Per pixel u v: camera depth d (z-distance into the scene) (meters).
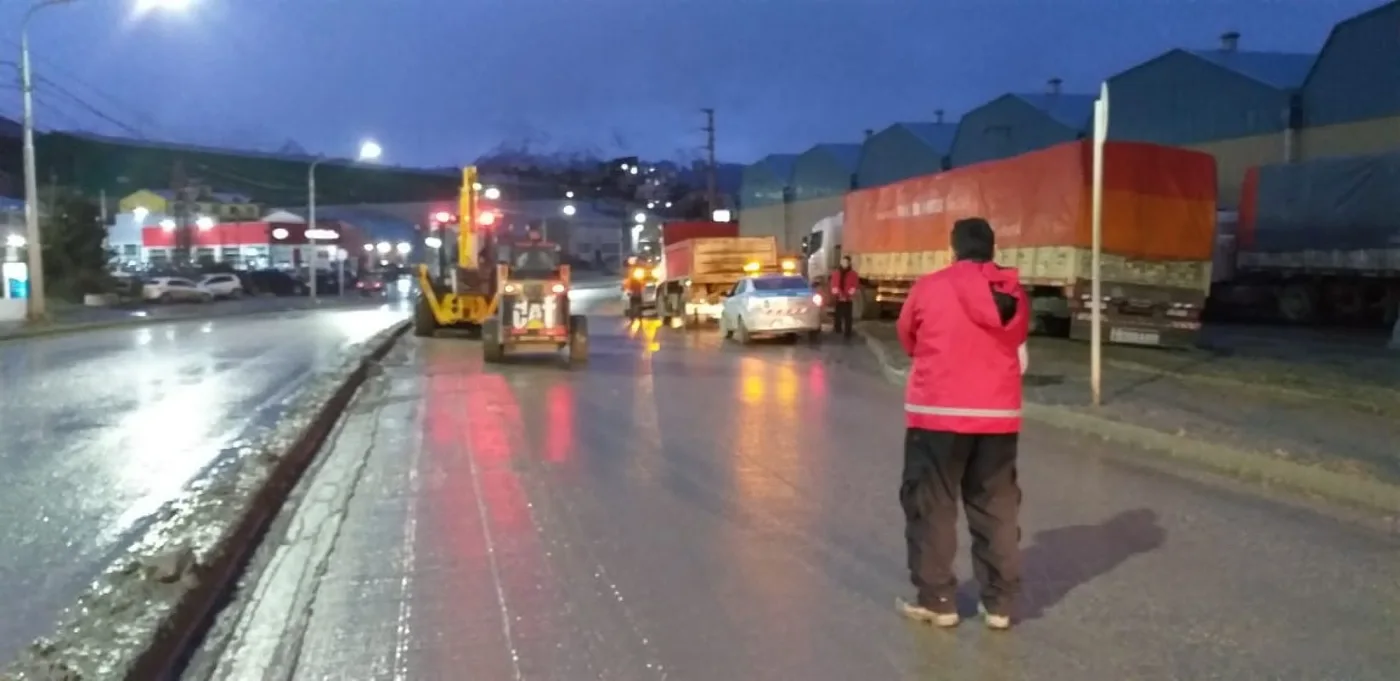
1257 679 5.41
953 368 5.95
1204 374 17.08
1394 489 8.91
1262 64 39.41
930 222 28.77
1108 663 5.63
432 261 32.19
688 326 35.69
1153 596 6.71
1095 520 8.66
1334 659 5.67
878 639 6.03
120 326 40.84
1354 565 7.36
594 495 9.77
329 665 5.85
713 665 5.70
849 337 28.91
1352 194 30.41
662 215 142.00
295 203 120.75
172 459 12.23
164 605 6.31
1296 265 32.22
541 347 23.27
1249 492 9.64
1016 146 49.97
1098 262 13.60
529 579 7.27
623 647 5.99
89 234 57.50
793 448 12.08
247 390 19.19
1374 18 33.69
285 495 10.18
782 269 35.47
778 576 7.25
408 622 6.48
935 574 6.14
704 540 8.17
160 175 119.19
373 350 25.03
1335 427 11.88
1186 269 21.92
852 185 64.69
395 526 8.82
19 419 15.52
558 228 117.06
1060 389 15.45
